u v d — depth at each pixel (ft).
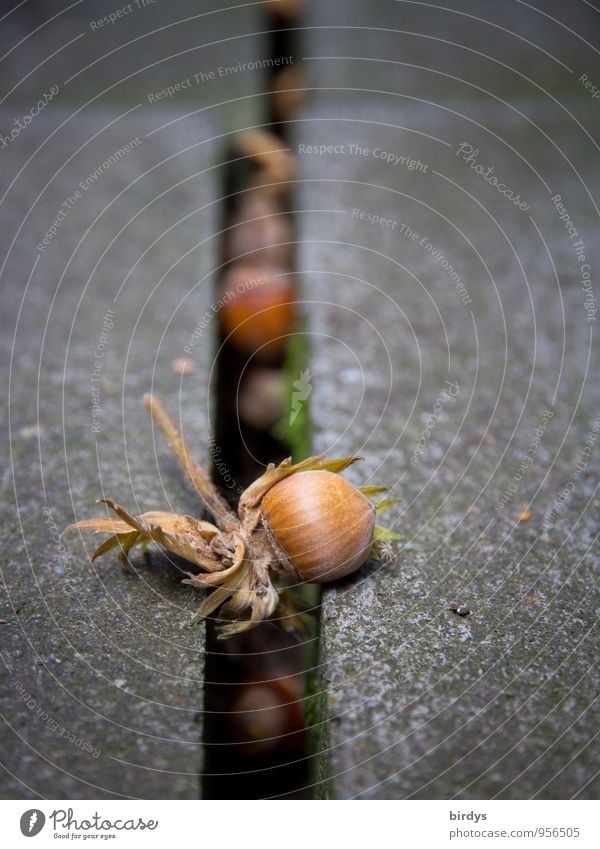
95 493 0.98
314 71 2.00
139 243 1.35
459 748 0.80
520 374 1.13
